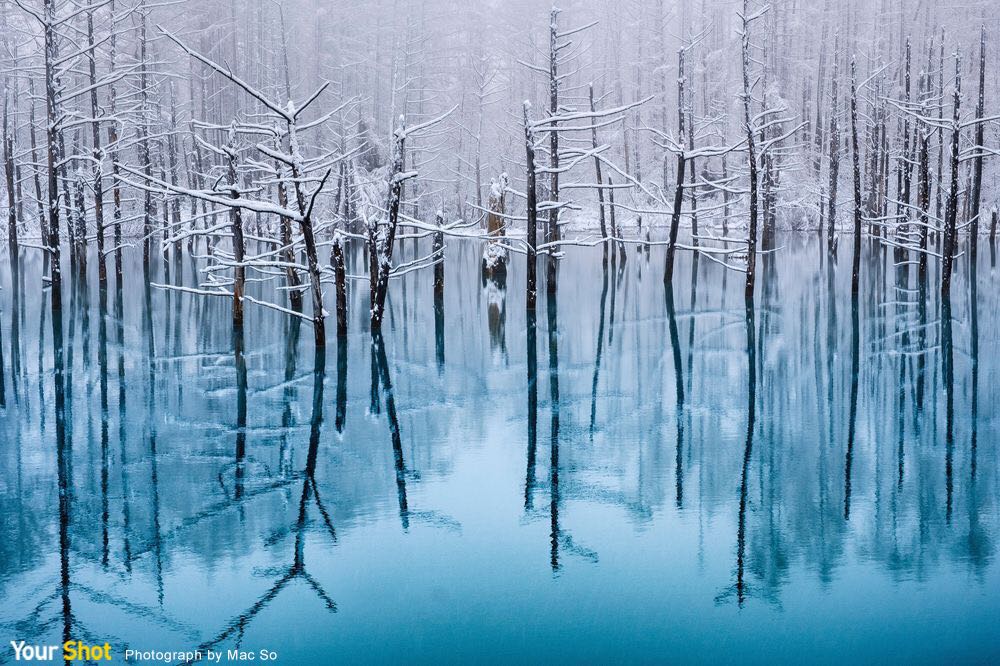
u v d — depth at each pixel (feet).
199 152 125.90
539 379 46.78
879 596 20.90
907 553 23.17
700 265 125.90
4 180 159.33
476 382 46.11
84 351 55.42
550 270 79.77
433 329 65.05
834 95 117.08
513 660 18.34
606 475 29.94
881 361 50.57
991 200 155.53
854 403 40.27
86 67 126.11
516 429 36.42
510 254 143.43
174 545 24.17
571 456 32.30
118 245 92.22
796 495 27.68
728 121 161.68
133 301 82.43
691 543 24.00
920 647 18.70
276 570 22.54
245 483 29.35
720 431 35.65
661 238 173.37
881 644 18.83
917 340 57.67
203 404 41.09
